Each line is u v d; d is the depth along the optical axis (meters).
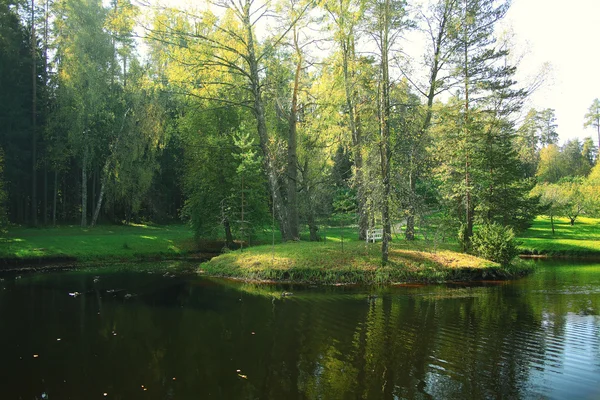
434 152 20.86
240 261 17.55
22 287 14.60
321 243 20.42
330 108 21.95
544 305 11.56
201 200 25.64
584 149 86.44
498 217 24.34
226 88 23.11
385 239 16.03
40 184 34.88
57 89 30.09
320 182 24.88
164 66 27.17
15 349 7.89
